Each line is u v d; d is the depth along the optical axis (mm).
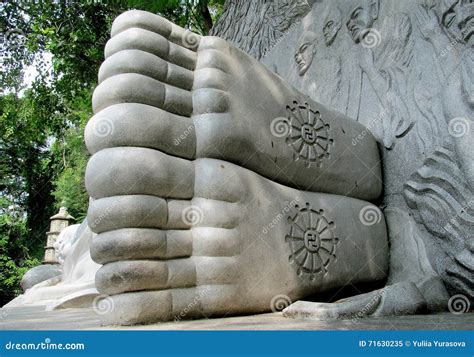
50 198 18281
